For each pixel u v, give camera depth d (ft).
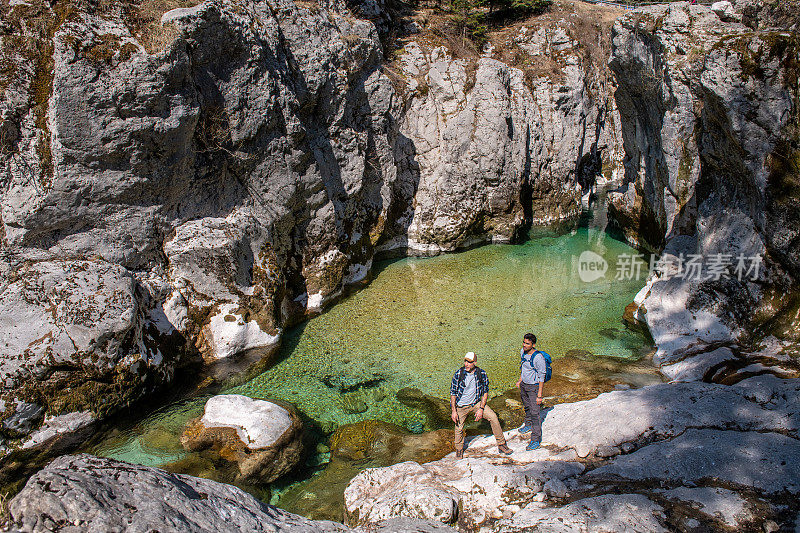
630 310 39.40
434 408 29.35
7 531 11.00
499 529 17.53
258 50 33.65
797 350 29.04
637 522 16.90
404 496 18.75
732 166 32.89
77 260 28.19
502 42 68.59
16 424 23.72
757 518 16.90
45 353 24.47
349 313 40.81
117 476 13.08
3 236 27.17
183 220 32.68
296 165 37.60
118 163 28.68
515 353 34.99
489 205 55.62
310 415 28.94
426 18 62.95
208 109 31.83
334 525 16.55
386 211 49.29
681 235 41.22
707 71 31.42
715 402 23.44
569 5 76.84
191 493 14.03
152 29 28.35
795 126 28.86
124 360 26.68
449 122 54.08
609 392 27.17
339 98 42.01
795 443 20.07
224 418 24.88
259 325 33.58
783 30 30.58
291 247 39.63
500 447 22.44
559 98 63.77
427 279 47.67
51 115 26.27
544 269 50.19
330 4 46.44
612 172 81.51
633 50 44.47
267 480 23.54
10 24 26.02
